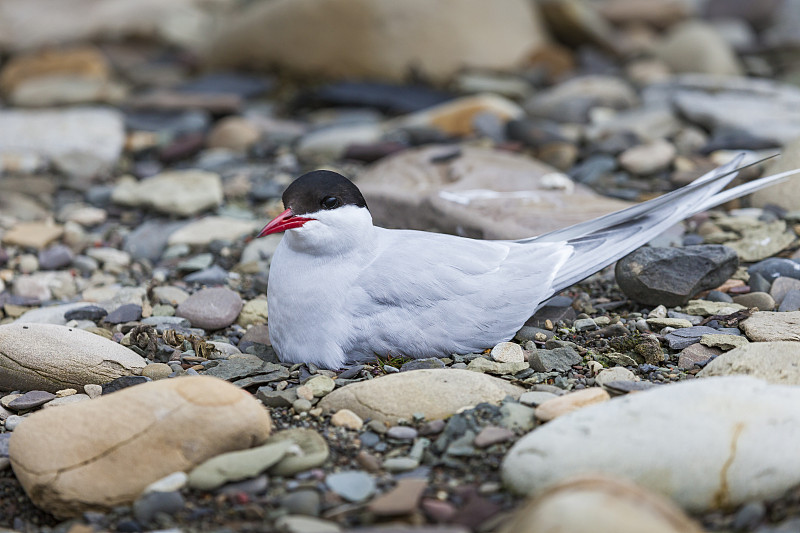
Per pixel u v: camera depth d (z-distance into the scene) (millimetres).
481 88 16984
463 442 6703
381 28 17766
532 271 8203
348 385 7441
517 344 8219
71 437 6434
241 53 18594
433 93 17312
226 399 6594
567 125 15531
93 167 14148
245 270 10703
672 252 9281
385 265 7934
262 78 18234
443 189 11586
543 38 19562
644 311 9211
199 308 9469
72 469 6324
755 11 22281
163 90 17812
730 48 19688
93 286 10531
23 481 6434
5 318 9734
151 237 11719
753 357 7555
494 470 6473
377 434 7020
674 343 8305
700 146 13945
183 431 6445
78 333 8336
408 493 6109
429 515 5969
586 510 5133
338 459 6715
